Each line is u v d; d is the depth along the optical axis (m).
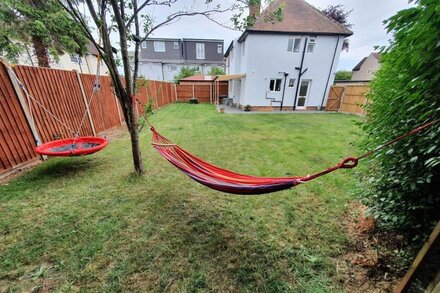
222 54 27.70
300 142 5.30
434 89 1.36
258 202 2.62
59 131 4.37
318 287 1.50
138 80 3.35
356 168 2.98
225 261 1.73
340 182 3.10
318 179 3.22
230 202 2.62
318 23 11.38
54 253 1.79
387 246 1.80
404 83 1.59
